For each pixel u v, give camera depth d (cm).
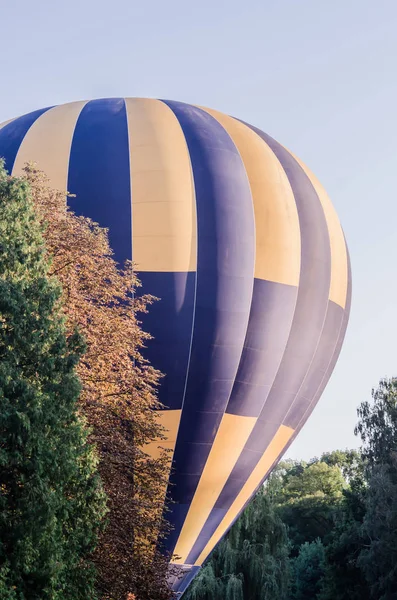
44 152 8600
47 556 5000
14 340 5397
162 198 8362
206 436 8388
